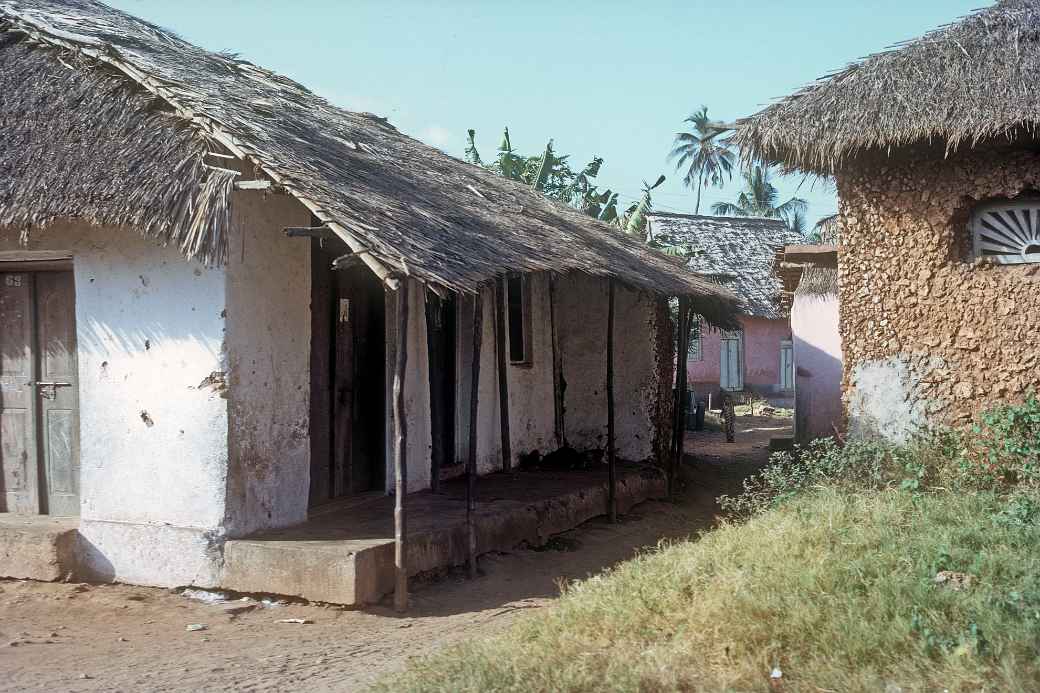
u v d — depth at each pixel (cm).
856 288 860
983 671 386
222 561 637
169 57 791
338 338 834
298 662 511
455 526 728
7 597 629
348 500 824
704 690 400
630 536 938
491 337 1078
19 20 720
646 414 1229
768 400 2762
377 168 810
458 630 579
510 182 1386
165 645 540
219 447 642
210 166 610
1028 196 815
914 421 834
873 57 874
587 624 494
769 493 825
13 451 748
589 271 887
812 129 824
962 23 860
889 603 453
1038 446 755
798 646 429
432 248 642
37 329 742
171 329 656
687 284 1200
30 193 625
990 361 809
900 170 841
